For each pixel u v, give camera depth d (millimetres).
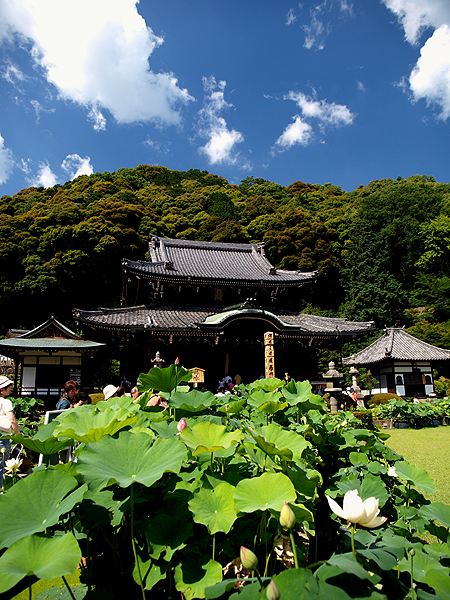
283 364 17859
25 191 46656
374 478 2580
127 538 1935
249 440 2234
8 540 1391
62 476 1666
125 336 15617
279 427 2387
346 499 1429
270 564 1899
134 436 1872
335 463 3377
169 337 15094
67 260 29516
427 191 46969
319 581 1189
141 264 17906
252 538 1892
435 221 39125
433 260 37531
